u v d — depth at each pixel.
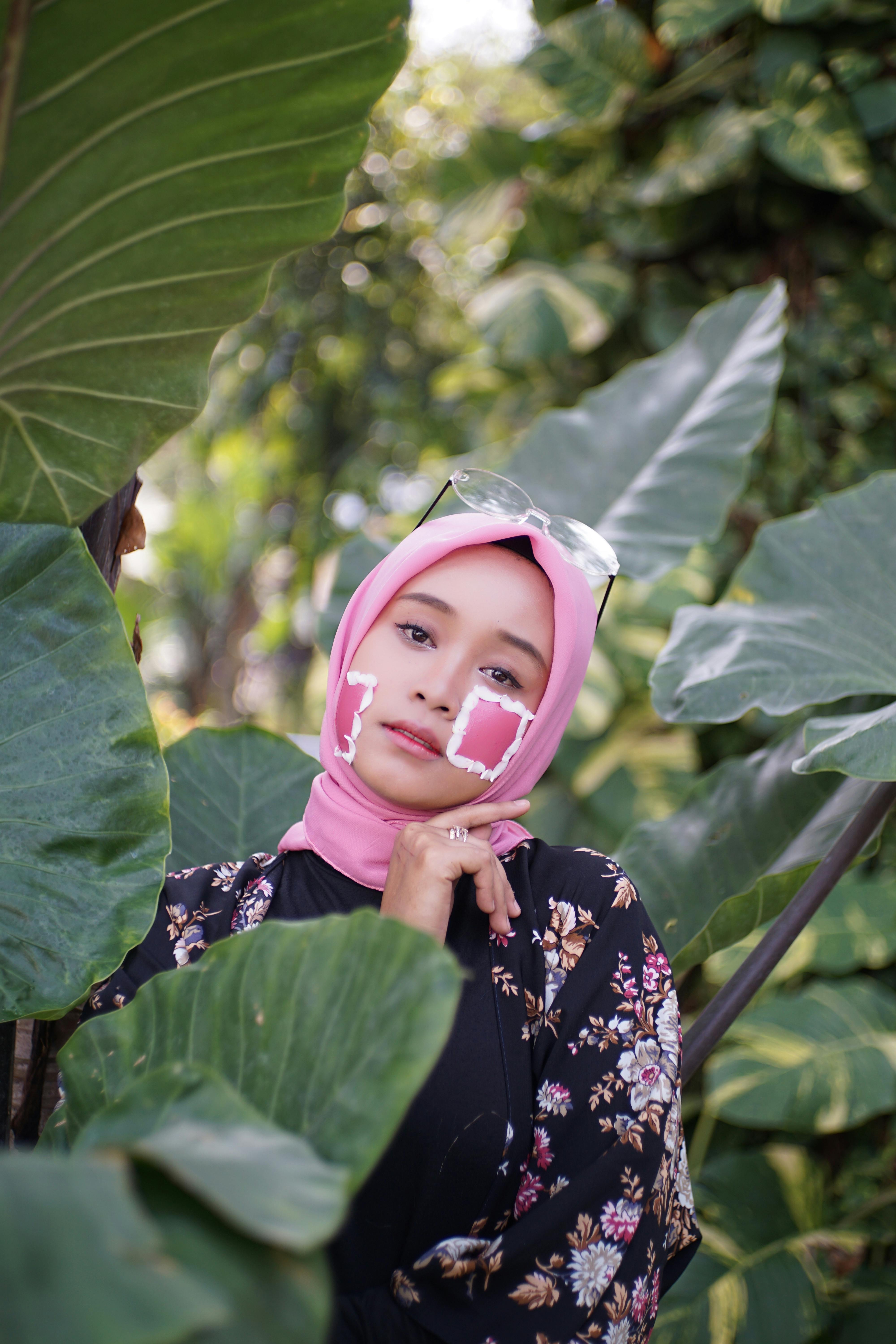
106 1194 0.42
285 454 5.86
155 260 0.74
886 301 2.76
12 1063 0.99
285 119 0.68
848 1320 2.02
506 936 0.99
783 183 2.79
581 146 3.03
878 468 2.75
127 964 1.01
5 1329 0.37
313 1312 0.44
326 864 1.05
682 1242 1.00
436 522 1.11
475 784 1.03
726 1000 1.36
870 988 2.38
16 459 0.86
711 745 2.85
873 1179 2.34
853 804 1.54
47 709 0.97
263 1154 0.51
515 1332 0.82
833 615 1.42
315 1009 0.65
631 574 1.83
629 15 2.84
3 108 0.62
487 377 3.37
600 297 2.90
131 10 0.60
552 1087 0.92
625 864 1.66
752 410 2.00
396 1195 0.90
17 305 0.73
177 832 1.42
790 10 2.59
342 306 5.17
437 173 3.29
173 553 6.20
